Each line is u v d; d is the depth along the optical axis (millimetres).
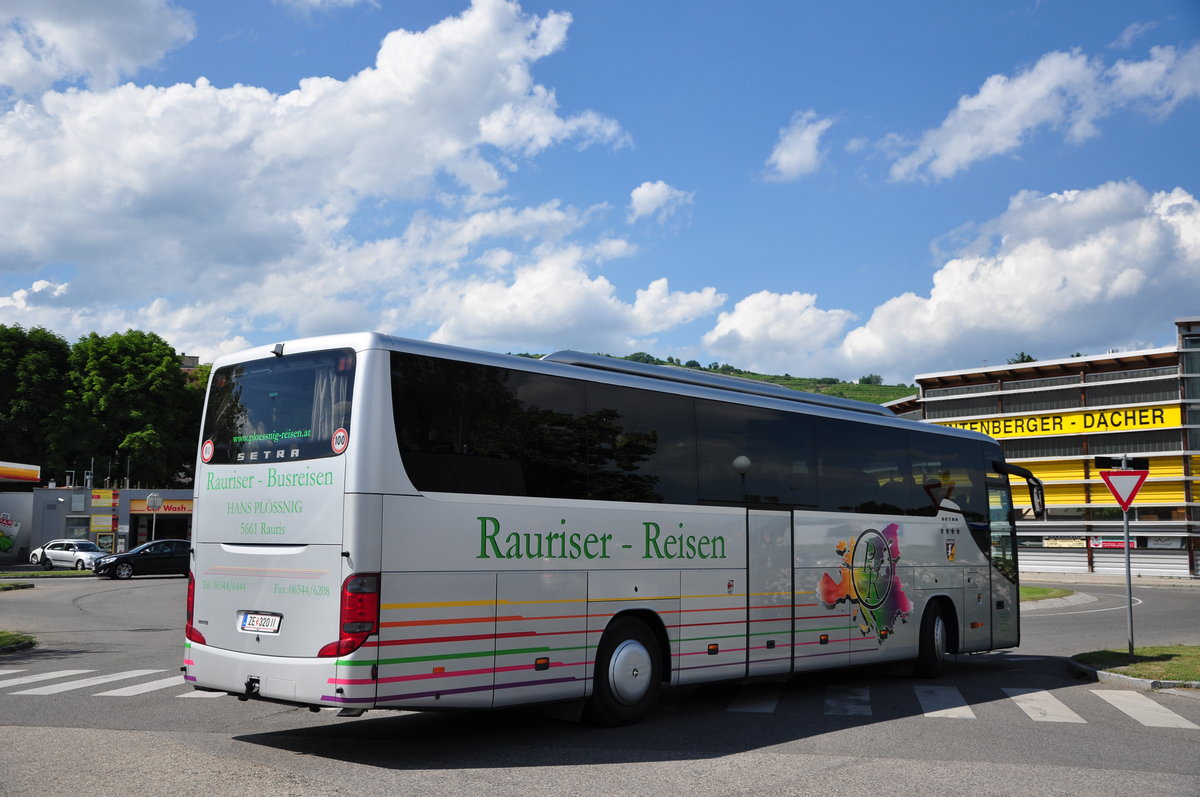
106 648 17594
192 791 7141
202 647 9234
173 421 69500
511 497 9383
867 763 8531
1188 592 39000
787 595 12469
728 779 7844
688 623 11109
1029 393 54156
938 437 15773
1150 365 50906
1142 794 7512
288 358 9125
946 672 15898
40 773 7648
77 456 67688
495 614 9094
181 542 46375
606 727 10273
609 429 10531
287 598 8578
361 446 8383
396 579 8391
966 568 15867
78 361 69688
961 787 7660
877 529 14094
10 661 15695
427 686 8516
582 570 9969
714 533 11555
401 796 7102
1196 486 49250
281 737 9469
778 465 12641
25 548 61656
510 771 8062
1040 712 11531
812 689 13688
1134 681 13789
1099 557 51156
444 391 9008
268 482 8914
